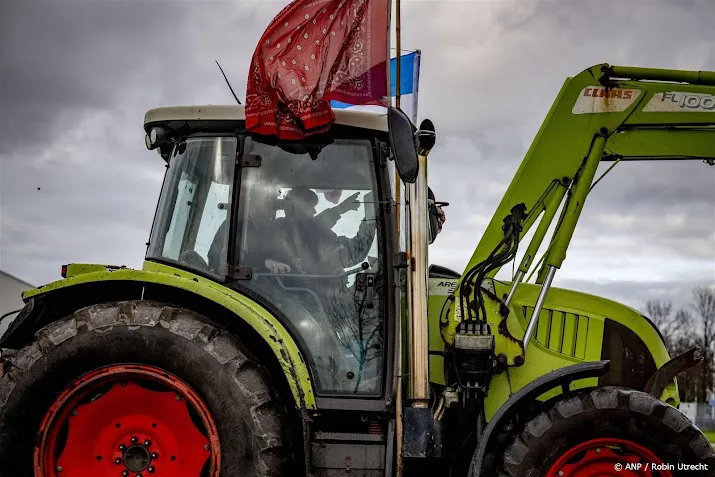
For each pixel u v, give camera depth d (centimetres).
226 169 428
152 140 436
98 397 401
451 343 444
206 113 425
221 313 423
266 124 418
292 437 400
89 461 398
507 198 461
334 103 514
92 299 431
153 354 392
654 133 462
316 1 421
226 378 388
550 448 399
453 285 466
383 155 424
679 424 395
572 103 462
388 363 406
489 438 398
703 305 4144
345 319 414
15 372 393
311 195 425
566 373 404
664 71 455
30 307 417
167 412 399
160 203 436
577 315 465
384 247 417
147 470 397
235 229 421
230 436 385
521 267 461
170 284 399
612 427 399
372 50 420
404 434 408
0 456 388
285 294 416
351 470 399
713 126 459
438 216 562
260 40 422
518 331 452
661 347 464
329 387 408
